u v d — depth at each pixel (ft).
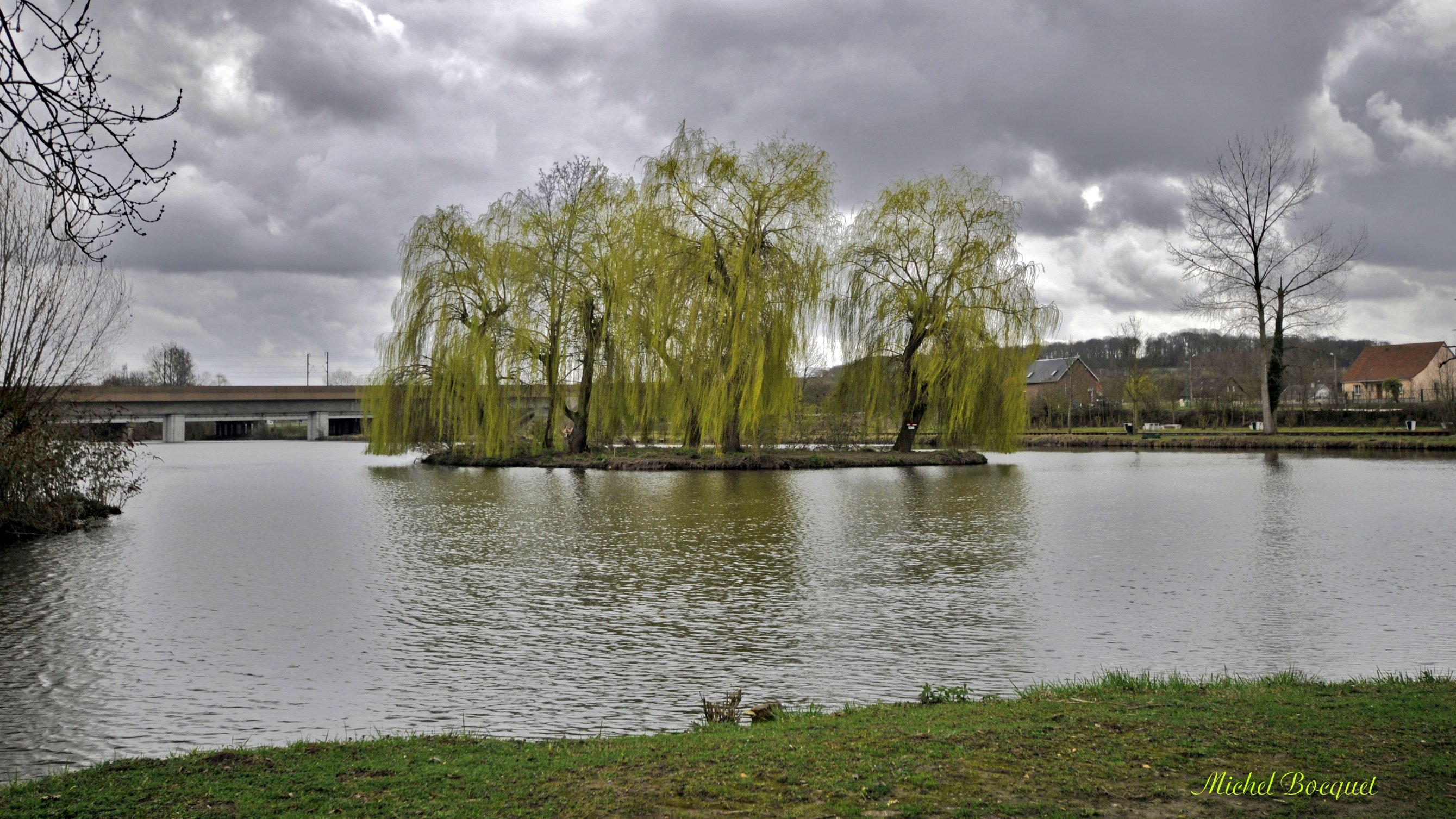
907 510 82.02
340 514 82.23
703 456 134.51
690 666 35.42
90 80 19.94
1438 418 187.62
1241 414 222.69
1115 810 17.17
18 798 19.13
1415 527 69.15
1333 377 315.78
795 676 33.96
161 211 21.16
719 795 18.45
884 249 138.62
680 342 128.26
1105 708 24.39
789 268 126.62
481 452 144.46
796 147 128.36
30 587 50.39
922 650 37.22
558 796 18.78
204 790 19.58
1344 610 42.80
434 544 64.54
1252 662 34.60
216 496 99.50
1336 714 22.89
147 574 53.93
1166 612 42.91
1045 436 212.64
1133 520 75.05
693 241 127.03
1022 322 134.00
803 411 152.76
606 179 140.26
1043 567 54.49
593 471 129.49
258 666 35.55
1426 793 17.66
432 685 33.27
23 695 32.24
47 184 19.90
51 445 69.41
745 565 56.13
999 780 18.78
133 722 29.45
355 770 21.02
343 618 43.19
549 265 139.54
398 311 142.20
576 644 38.65
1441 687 26.04
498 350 137.28
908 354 140.67
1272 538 64.44
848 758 20.53
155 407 237.45
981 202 135.74
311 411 262.67
